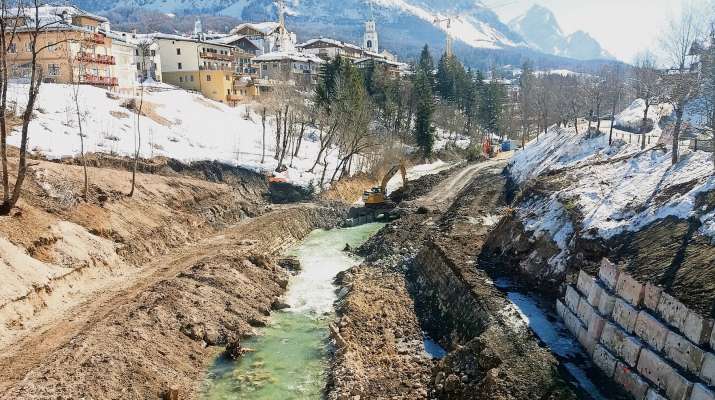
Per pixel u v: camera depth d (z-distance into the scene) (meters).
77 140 43.78
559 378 18.53
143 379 19.92
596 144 44.12
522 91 129.00
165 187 42.16
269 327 26.80
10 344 20.55
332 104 62.75
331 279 34.25
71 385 18.02
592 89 85.81
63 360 19.12
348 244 42.28
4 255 23.41
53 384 17.86
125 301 25.36
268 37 150.25
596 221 25.36
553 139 55.09
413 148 85.75
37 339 21.05
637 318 18.25
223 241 38.44
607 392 17.88
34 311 22.97
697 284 17.09
